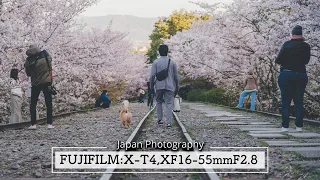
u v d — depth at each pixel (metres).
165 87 12.70
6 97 16.48
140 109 26.25
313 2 13.76
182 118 16.81
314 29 13.70
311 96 19.12
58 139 10.20
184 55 34.12
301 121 11.18
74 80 23.62
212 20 25.17
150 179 5.87
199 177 5.92
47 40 17.19
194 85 49.34
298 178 5.76
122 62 36.84
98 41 26.30
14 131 12.09
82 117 18.23
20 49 16.00
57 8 17.38
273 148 8.38
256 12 19.95
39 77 12.33
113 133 11.45
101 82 30.67
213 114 19.05
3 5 15.83
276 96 23.78
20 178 5.82
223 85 31.72
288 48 10.76
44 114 20.34
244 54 24.08
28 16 16.72
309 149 8.06
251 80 21.48
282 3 14.76
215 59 26.66
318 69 17.19
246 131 11.68
